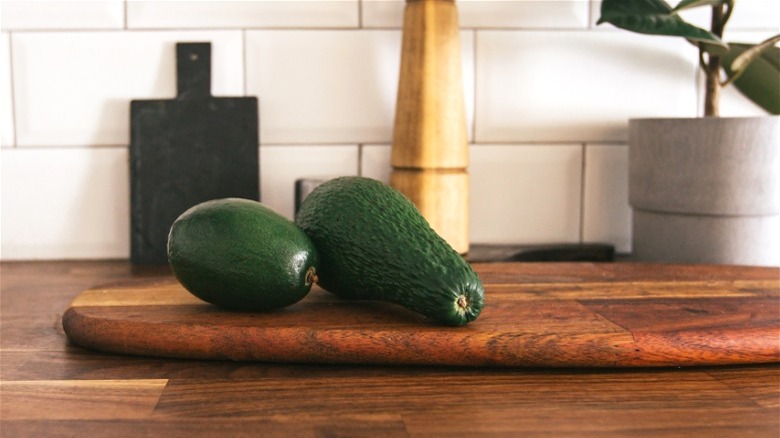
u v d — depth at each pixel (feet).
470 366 2.33
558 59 3.38
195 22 3.30
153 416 2.01
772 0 3.39
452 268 2.34
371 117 3.35
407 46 3.15
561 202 3.42
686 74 3.41
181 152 3.28
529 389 2.23
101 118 3.31
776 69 3.27
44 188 3.33
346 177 2.55
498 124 3.39
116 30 3.29
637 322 2.41
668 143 3.06
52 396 2.16
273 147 3.34
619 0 3.11
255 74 3.32
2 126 3.31
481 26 3.35
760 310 2.52
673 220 3.10
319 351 2.32
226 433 1.89
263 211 2.43
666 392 2.22
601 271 2.91
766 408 2.09
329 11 3.31
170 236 2.44
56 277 3.10
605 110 3.40
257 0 3.29
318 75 3.33
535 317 2.45
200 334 2.34
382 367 2.34
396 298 2.40
